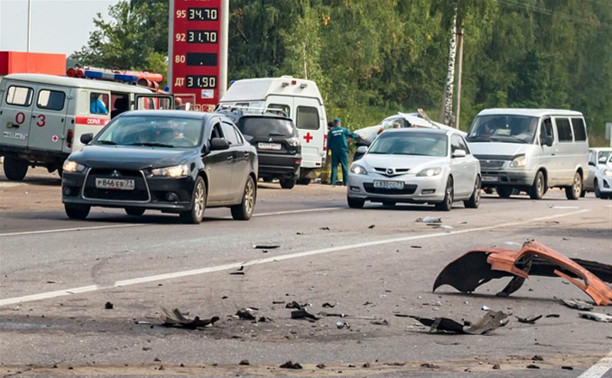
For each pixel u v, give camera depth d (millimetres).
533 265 30891
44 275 31391
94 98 86125
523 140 101812
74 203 51219
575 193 109125
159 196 50688
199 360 19781
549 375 19281
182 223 52656
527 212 74562
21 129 85125
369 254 40719
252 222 55844
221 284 30812
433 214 68188
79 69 97438
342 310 26891
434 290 30859
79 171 51000
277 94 107562
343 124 184125
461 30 198250
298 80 108312
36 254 36906
